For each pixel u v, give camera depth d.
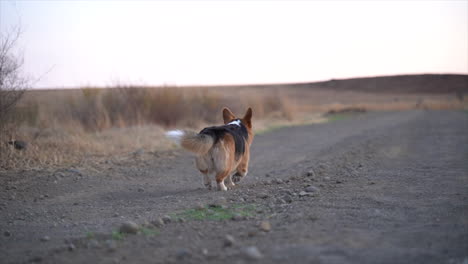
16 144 9.69
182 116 18.94
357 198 5.91
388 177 7.52
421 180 7.13
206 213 5.29
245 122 8.06
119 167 9.70
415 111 43.06
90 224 5.20
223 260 3.41
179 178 8.91
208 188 7.37
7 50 9.48
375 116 34.28
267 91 30.61
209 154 6.96
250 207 5.57
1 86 9.40
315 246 3.62
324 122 26.84
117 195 7.16
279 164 10.63
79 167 9.24
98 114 15.68
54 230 4.96
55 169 8.86
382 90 117.88
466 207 5.20
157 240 4.12
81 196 7.03
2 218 5.63
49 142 10.74
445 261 3.30
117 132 14.02
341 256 3.37
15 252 4.08
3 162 8.79
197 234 4.30
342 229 4.24
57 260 3.65
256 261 3.31
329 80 132.12
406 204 5.48
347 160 10.06
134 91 18.03
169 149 12.58
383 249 3.56
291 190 6.72
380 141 13.94
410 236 3.98
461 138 14.08
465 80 119.00
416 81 122.50
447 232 4.13
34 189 7.34
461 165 8.58
